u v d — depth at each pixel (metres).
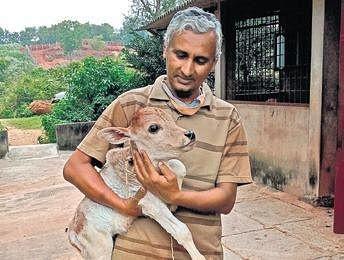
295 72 6.56
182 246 1.58
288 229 4.73
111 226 1.63
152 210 1.51
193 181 1.58
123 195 1.61
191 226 1.59
